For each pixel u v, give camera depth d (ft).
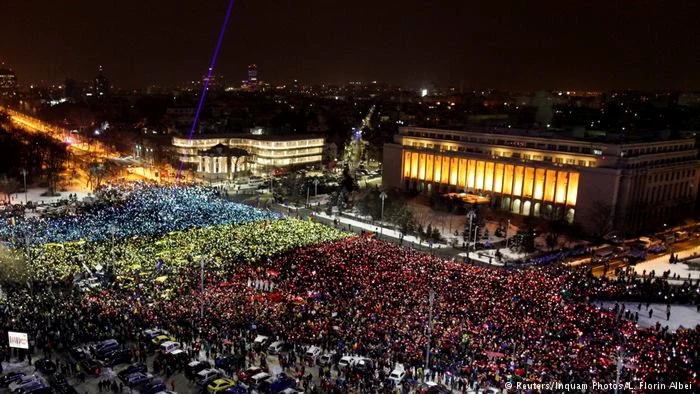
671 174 629.92
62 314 281.54
